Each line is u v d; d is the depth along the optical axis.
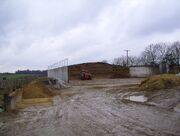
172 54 94.69
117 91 33.25
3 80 23.73
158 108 18.72
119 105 21.28
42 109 20.62
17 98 23.91
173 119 14.33
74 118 16.09
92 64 78.62
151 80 31.97
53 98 28.67
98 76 74.81
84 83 52.44
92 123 14.29
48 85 40.34
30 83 34.59
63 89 40.31
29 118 16.70
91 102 23.97
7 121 15.86
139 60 113.50
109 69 76.81
